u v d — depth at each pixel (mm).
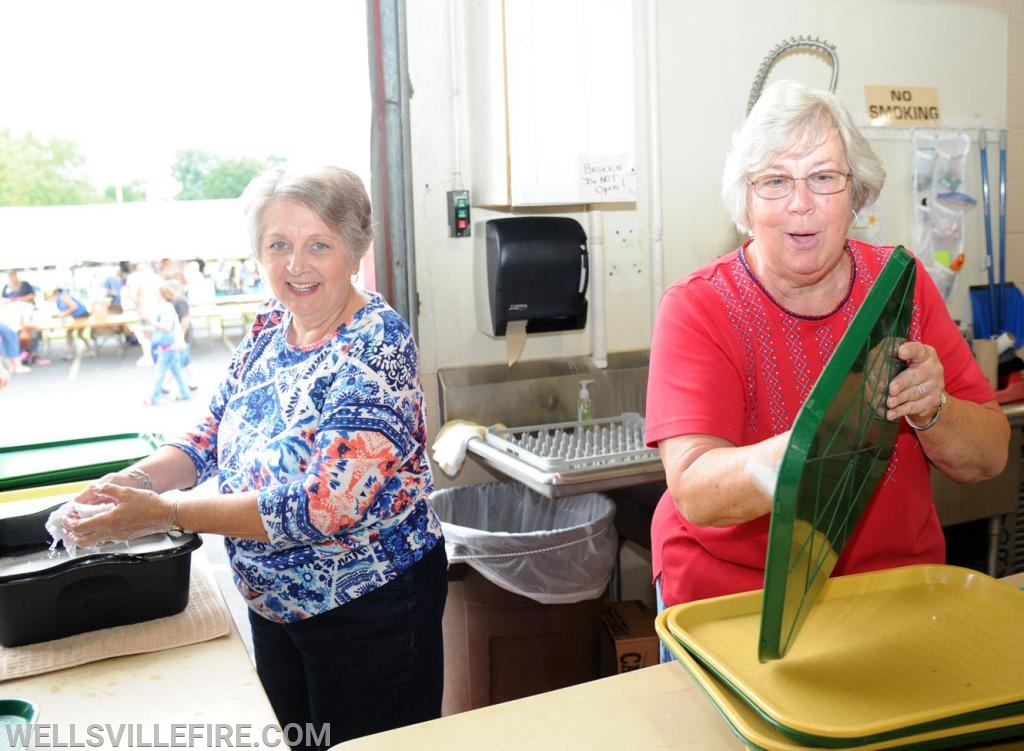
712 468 1077
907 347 1041
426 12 2494
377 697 1438
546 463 2084
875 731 820
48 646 1213
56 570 1206
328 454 1282
